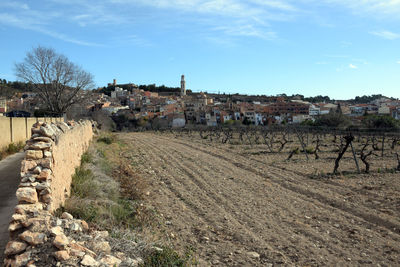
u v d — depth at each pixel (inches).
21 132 912.3
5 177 446.0
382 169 712.4
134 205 416.5
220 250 301.6
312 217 398.9
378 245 311.4
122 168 671.1
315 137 1793.8
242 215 410.9
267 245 313.0
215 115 5083.7
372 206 431.5
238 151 1129.4
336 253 295.3
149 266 227.0
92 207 326.3
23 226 207.8
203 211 426.6
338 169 725.3
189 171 727.7
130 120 4365.2
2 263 197.6
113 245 236.8
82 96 2277.3
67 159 378.6
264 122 5044.3
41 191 241.8
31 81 2038.6
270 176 660.7
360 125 2381.9
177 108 5403.5
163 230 344.8
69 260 185.0
